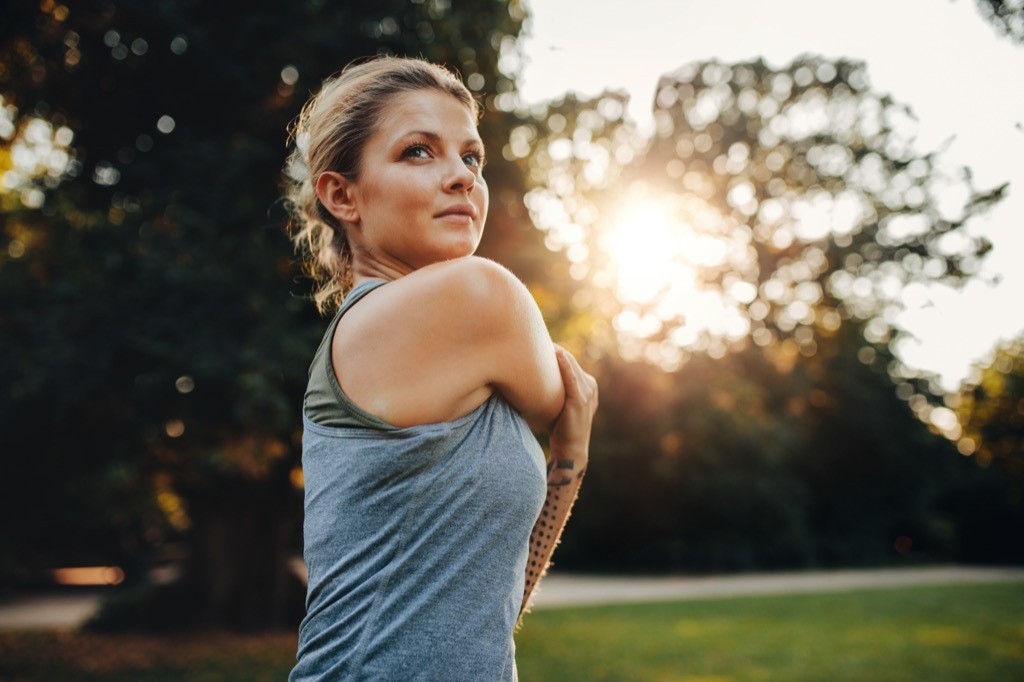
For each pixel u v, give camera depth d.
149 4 8.91
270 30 9.01
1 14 8.64
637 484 26.33
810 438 29.28
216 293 8.64
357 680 0.92
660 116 23.02
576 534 27.34
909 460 29.88
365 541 0.95
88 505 17.59
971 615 14.28
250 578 11.98
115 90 9.84
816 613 14.73
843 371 29.34
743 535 26.91
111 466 10.10
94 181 10.20
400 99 1.08
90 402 9.20
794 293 23.75
